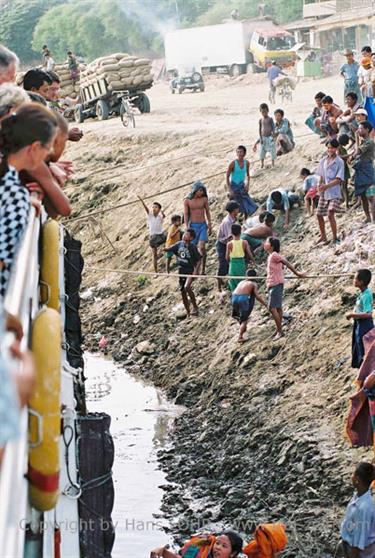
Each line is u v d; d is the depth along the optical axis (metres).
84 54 102.88
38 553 6.98
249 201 31.44
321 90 56.69
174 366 28.08
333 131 31.81
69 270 13.81
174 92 71.62
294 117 44.84
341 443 19.88
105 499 10.63
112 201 41.44
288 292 26.94
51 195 8.80
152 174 41.03
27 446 5.87
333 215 27.52
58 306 9.38
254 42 76.88
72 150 47.84
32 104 7.07
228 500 19.75
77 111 55.88
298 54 70.62
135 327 32.06
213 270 31.27
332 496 18.53
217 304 29.58
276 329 25.70
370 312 19.50
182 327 29.89
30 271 6.30
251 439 21.77
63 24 102.19
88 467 10.65
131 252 37.00
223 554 13.76
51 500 6.12
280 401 22.80
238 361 25.64
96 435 10.69
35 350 6.04
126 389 27.62
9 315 4.59
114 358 30.73
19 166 6.98
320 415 21.30
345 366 22.48
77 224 41.47
